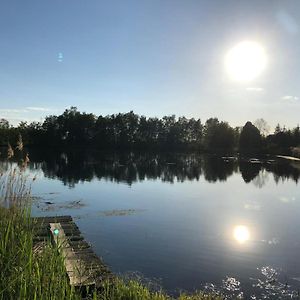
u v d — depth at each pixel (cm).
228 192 3095
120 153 9200
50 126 10794
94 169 4859
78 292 583
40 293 457
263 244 1527
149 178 4038
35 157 6712
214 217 2055
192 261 1295
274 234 1695
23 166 758
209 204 2484
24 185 754
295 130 9631
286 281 1143
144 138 11812
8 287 455
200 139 12075
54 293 476
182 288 1070
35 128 10644
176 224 1858
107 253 1359
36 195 2700
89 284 739
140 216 2041
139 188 3241
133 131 11775
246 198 2780
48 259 589
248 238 1614
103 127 11275
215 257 1346
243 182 3838
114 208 2269
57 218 1609
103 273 866
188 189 3244
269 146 9625
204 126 12069
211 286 1091
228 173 4747
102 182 3597
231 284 1111
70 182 3522
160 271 1194
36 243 812
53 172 4338
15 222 670
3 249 541
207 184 3634
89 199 2591
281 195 2969
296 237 1645
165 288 1062
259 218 2044
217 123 11312
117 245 1465
